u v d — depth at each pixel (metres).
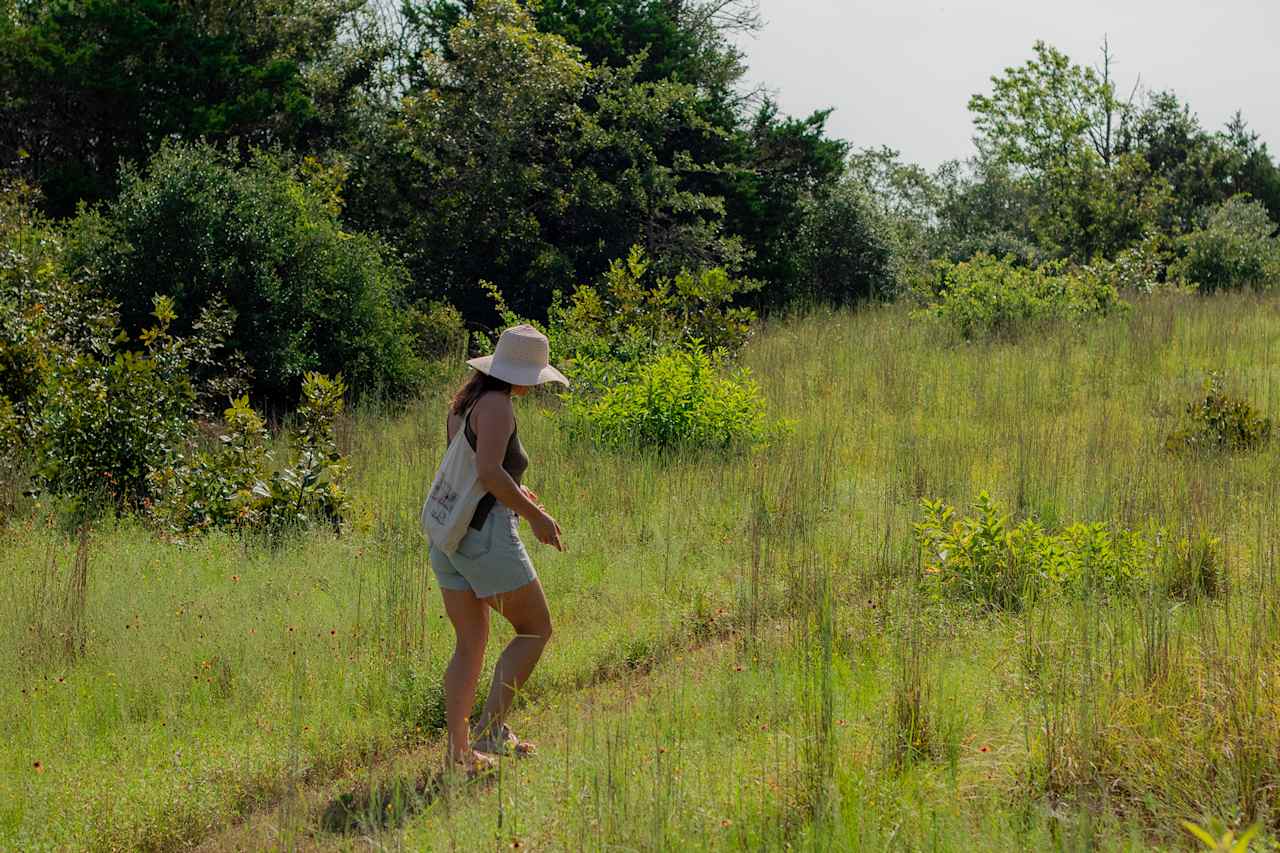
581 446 10.68
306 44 25.52
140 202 15.66
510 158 21.80
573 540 7.89
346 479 9.73
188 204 15.48
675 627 6.20
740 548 7.45
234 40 23.03
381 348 16.55
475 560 4.44
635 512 8.58
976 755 4.26
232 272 15.45
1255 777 3.75
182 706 5.34
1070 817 3.72
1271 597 5.16
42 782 4.53
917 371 13.92
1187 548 6.24
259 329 15.60
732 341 15.29
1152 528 6.73
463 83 21.72
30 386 10.98
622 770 4.04
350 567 7.47
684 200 22.67
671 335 14.65
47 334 11.28
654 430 10.78
